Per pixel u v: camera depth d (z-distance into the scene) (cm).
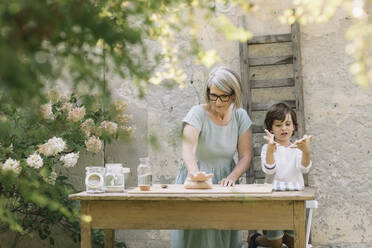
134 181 454
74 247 458
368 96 411
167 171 449
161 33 149
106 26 100
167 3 128
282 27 429
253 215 282
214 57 133
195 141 341
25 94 94
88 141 395
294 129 392
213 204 287
